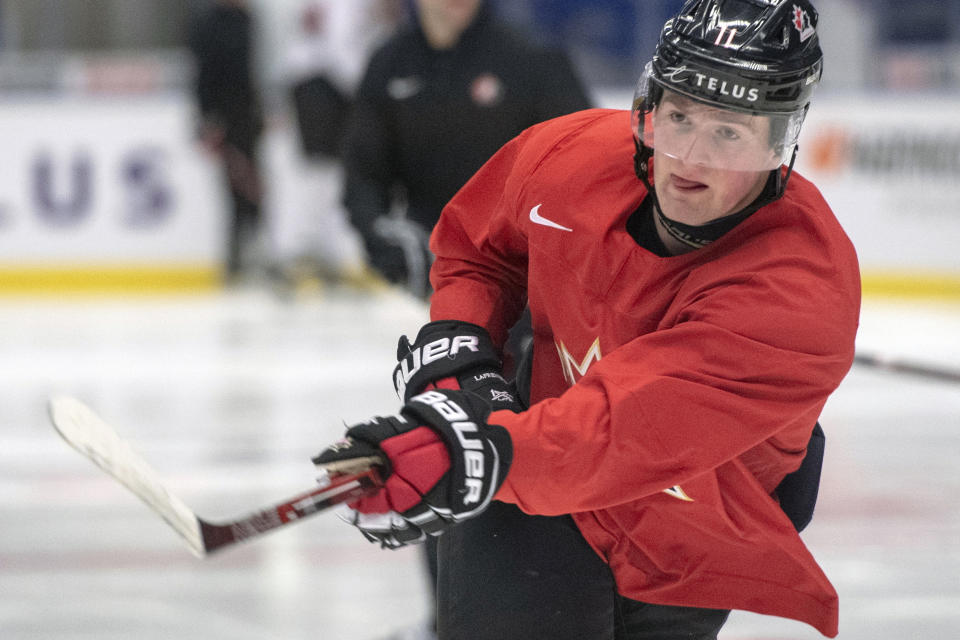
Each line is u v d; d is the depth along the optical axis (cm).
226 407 2145
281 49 3641
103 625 1199
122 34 3822
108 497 1647
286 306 3366
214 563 1388
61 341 2830
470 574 709
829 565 1372
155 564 1383
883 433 1988
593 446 595
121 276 3622
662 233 648
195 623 1206
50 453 1873
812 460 705
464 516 596
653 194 643
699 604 694
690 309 618
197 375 2430
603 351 675
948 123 3503
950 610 1241
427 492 588
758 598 689
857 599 1271
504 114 1209
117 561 1391
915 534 1480
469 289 762
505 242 757
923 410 2158
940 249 3522
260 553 1423
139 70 3666
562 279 690
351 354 2655
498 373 712
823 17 3616
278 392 2269
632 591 701
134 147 3603
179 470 1755
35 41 3738
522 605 699
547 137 732
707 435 598
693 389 591
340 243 3525
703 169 599
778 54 589
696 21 601
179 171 3631
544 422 600
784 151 598
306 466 1775
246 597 1279
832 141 3538
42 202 3575
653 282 648
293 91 3048
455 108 1212
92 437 561
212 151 3462
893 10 3619
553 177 703
